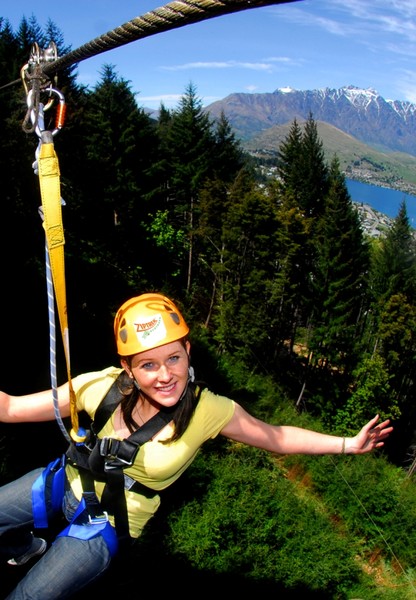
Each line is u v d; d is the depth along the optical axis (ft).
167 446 6.66
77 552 6.42
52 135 4.76
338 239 122.11
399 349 115.14
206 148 152.25
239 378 66.85
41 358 43.57
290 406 68.49
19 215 66.28
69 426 29.68
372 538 46.50
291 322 124.98
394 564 44.62
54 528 16.11
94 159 118.32
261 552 31.35
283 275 110.93
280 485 41.68
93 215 115.03
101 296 77.66
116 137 128.98
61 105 4.93
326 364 121.08
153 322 6.39
